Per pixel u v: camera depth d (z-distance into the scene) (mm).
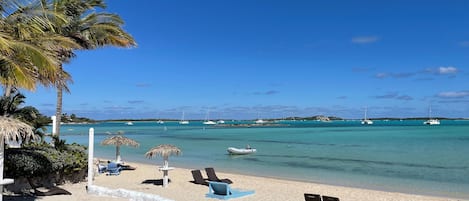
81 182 15312
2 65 9109
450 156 32562
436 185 18953
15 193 12266
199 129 123750
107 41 18516
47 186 13477
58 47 12180
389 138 60844
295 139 59969
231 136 72000
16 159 12188
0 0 9523
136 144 22109
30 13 11273
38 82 10281
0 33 9109
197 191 15000
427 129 104875
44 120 15047
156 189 15312
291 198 14180
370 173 23094
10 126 8867
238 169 25062
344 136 68250
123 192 12016
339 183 19594
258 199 13844
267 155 34344
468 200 15219
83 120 181375
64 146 15672
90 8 17641
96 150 41312
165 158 15891
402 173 23109
